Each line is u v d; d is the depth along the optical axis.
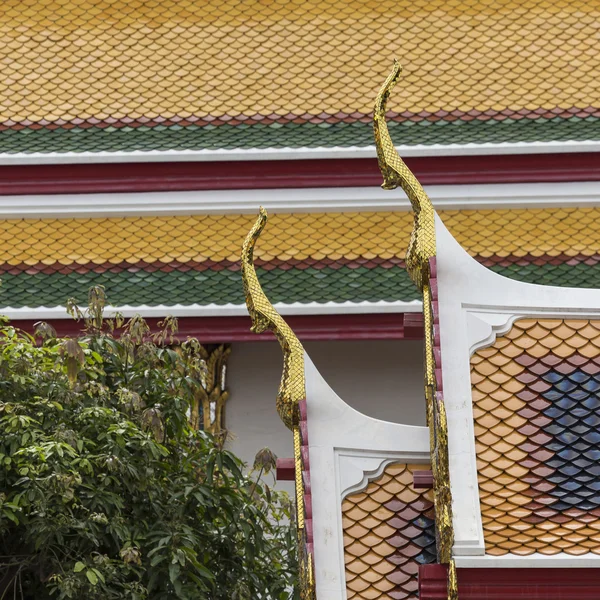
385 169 23.62
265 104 44.06
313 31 46.28
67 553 27.58
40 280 40.53
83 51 46.03
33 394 28.80
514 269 40.47
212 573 30.14
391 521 23.14
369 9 46.69
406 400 39.44
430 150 41.19
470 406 22.53
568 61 44.72
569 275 40.28
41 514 26.52
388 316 38.72
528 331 23.41
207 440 31.67
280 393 23.89
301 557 22.80
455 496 21.70
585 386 22.95
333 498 23.14
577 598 20.58
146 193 42.03
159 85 44.88
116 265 40.94
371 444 23.55
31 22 46.88
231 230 41.78
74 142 42.97
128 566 27.53
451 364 22.78
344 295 39.50
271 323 24.00
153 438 28.98
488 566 20.69
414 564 22.73
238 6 47.06
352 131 43.03
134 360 30.84
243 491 31.23
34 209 41.97
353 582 22.66
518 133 42.34
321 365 39.72
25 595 29.42
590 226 41.31
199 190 41.97
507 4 46.47
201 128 43.38
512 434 22.55
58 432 27.33
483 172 41.34
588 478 22.05
